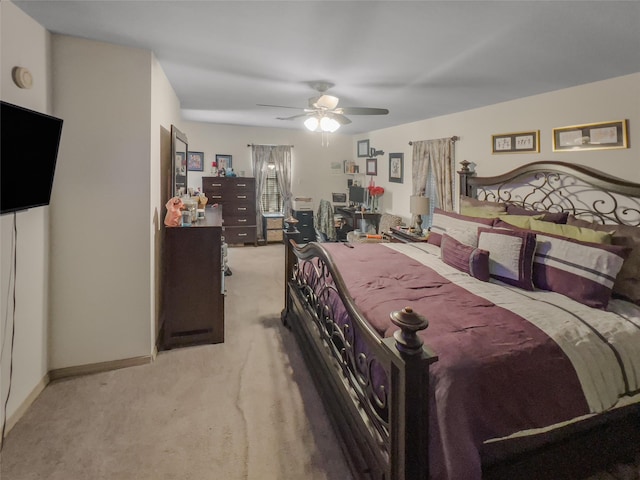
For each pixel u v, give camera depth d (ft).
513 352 4.46
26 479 5.09
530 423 4.20
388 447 4.12
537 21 6.08
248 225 22.04
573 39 6.75
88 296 7.73
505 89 10.29
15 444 5.74
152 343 8.47
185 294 9.18
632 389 4.86
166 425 6.27
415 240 13.69
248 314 11.63
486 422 4.00
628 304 6.41
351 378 5.58
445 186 14.84
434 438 3.87
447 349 4.40
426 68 8.73
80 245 7.56
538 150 10.74
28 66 6.22
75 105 7.25
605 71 8.38
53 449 5.65
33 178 5.80
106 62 7.43
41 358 7.15
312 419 6.51
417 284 7.23
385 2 5.61
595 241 7.17
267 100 13.19
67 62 7.11
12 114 5.11
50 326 7.48
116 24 6.55
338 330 6.17
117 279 7.92
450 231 9.67
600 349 4.86
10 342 6.06
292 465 5.45
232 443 5.87
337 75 9.51
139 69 7.73
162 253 9.67
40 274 7.02
